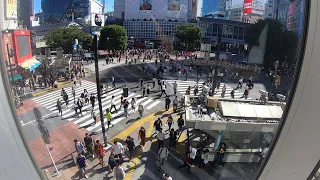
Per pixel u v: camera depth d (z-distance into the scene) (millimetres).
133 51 45188
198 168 10539
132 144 11406
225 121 10133
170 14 49438
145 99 20250
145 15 51906
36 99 14555
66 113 15898
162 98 20422
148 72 28734
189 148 11164
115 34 42812
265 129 9609
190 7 47125
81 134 13711
